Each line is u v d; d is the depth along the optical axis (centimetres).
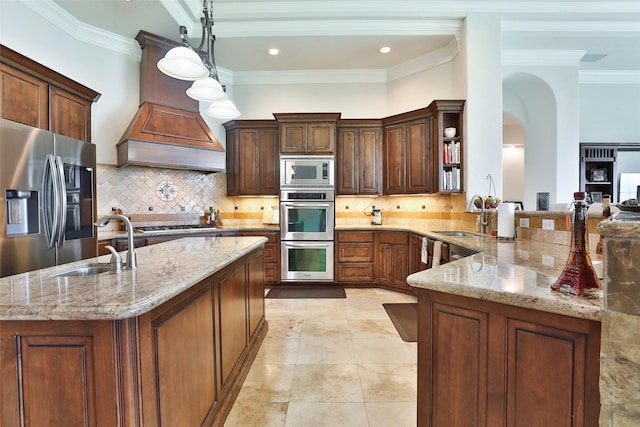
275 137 463
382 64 462
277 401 191
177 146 377
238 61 452
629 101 514
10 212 231
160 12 331
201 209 460
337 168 457
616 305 84
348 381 211
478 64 368
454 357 125
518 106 489
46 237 254
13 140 231
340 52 426
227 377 189
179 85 401
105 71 369
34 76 263
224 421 173
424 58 435
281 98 491
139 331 107
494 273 141
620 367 84
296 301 378
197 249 219
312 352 251
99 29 358
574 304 97
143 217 405
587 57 452
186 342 139
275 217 478
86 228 297
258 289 269
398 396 195
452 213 413
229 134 478
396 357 243
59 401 104
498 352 114
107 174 375
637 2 351
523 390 109
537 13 362
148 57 379
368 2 360
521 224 276
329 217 436
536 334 106
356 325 304
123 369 103
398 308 352
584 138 517
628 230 82
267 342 269
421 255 364
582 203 109
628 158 521
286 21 377
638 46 417
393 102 475
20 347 104
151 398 112
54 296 110
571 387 100
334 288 436
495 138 369
